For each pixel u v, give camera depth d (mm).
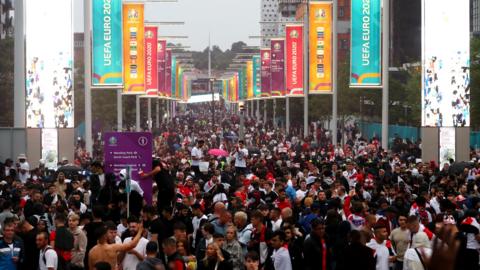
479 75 85438
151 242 17156
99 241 18125
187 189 33000
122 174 26234
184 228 19500
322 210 28453
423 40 58562
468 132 58656
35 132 57438
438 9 58406
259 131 123375
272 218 24562
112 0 60219
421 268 17328
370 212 24078
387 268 19828
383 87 72188
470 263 19188
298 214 29594
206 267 18375
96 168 32219
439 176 38750
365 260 18641
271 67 106188
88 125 68562
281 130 132125
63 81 57531
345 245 20375
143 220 21953
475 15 153875
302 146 79000
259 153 70375
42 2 57281
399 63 155375
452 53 58438
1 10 114438
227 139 94625
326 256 20438
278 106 145625
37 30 57281
